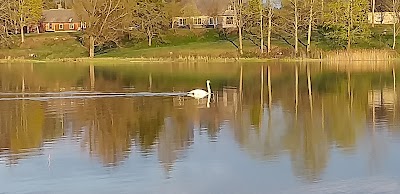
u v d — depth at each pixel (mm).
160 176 23844
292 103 44250
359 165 25109
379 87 54438
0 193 22016
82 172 24500
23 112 40375
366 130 32719
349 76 65812
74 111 40688
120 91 52688
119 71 74750
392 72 70438
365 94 49281
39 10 117188
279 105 43188
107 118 37625
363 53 93438
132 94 50406
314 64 85500
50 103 45000
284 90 52875
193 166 25234
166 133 32344
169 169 24812
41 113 39844
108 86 57062
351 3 97188
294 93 50625
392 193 21422
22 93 51688
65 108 42188
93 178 23672
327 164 25328
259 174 24000
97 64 88250
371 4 121312
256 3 98875
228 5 120500
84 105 43688
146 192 21953
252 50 97062
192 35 110062
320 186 22375
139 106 42969
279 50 95625
